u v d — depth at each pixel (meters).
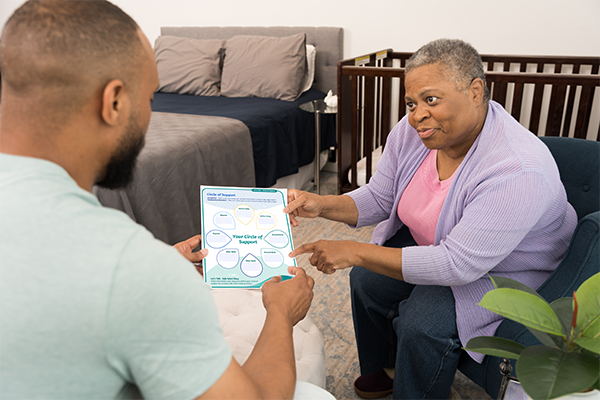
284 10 3.53
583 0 2.62
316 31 3.39
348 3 3.28
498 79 2.26
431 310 1.19
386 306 1.44
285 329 0.77
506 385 0.83
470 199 1.10
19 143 0.54
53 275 0.46
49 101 0.53
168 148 2.15
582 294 0.69
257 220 1.17
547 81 2.17
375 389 1.52
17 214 0.48
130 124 0.60
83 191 0.54
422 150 1.29
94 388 0.50
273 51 3.27
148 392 0.51
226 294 1.39
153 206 2.01
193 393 0.52
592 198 1.28
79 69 0.53
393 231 1.45
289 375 0.69
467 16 2.95
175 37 3.70
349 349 1.75
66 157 0.56
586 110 2.35
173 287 0.50
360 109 2.99
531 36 2.81
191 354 0.51
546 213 1.12
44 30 0.51
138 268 0.48
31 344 0.46
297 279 0.93
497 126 1.11
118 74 0.56
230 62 3.41
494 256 1.06
